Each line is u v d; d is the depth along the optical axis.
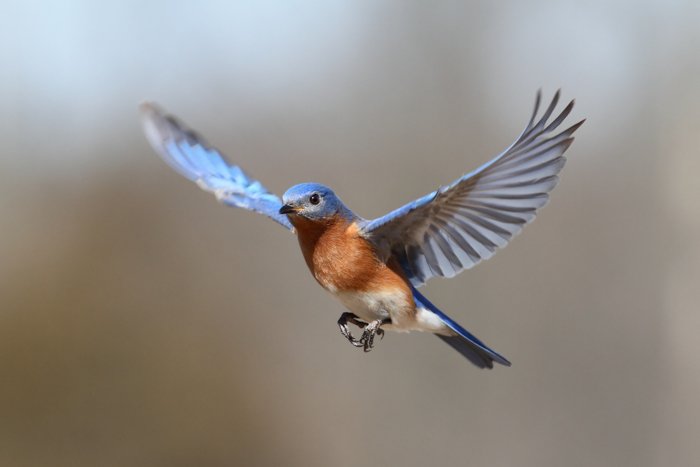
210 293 16.47
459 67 16.66
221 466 15.16
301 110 17.27
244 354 16.03
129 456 14.84
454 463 15.12
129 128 17.30
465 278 15.79
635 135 17.02
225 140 17.19
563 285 16.08
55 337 15.19
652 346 15.95
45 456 14.41
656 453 15.50
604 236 16.53
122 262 16.42
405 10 16.94
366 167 16.69
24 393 14.57
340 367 16.05
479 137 16.44
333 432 15.49
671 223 16.53
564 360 15.77
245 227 16.88
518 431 15.30
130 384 15.23
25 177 16.81
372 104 16.91
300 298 16.59
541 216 16.50
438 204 6.43
